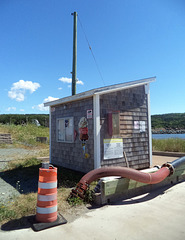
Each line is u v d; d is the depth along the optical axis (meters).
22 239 2.86
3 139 15.65
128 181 4.62
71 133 7.80
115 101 7.05
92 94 6.46
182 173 6.00
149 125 8.12
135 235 2.96
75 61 11.59
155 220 3.45
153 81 8.17
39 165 8.34
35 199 4.41
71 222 3.41
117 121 6.91
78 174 6.86
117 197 4.47
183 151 12.18
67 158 8.02
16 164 8.40
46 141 16.62
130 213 3.76
